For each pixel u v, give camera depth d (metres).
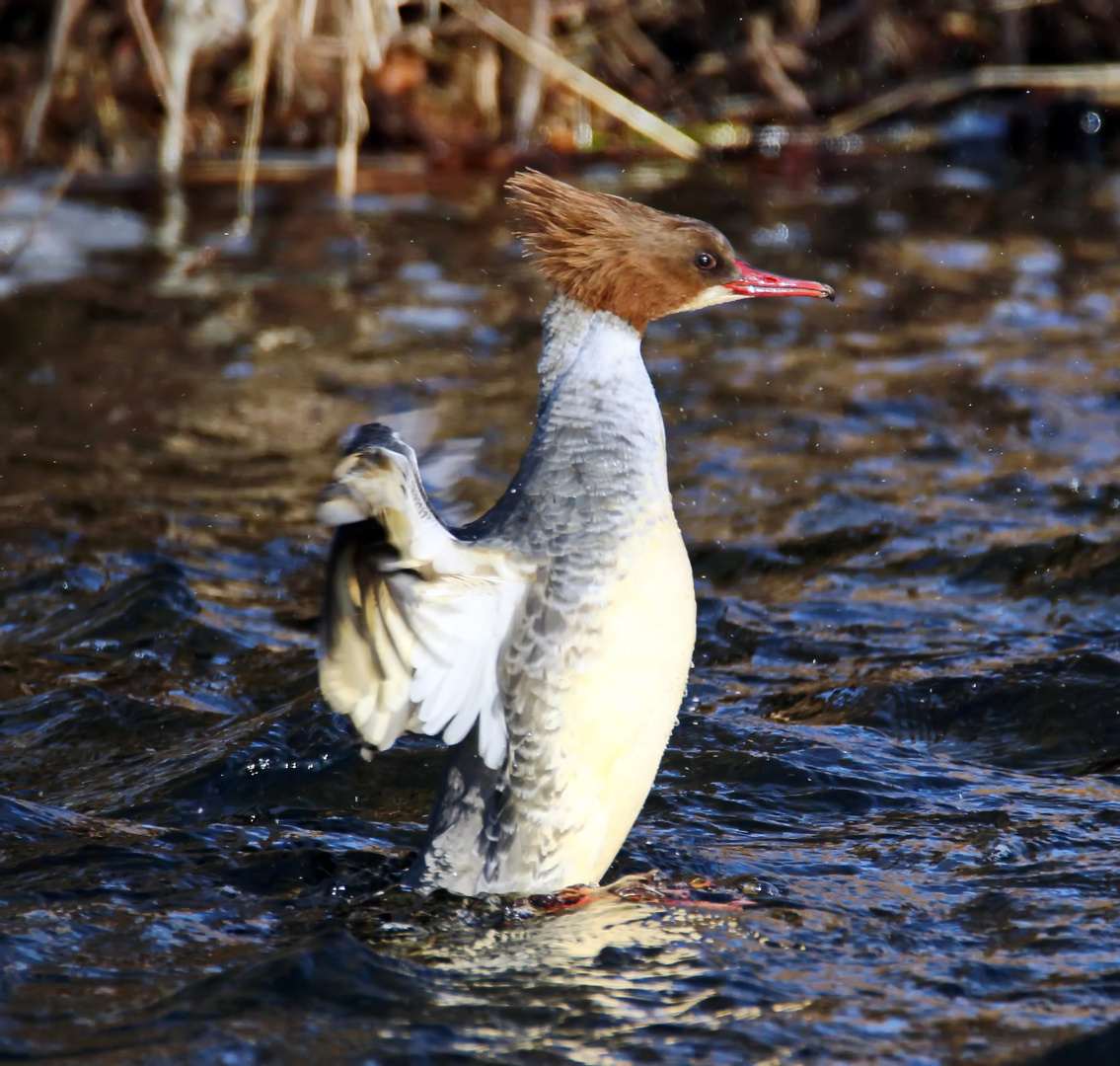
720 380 16.22
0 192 22.02
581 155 26.09
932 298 18.98
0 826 7.52
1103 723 8.79
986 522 12.36
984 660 9.79
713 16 27.72
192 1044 5.57
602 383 7.14
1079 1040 5.50
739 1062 5.50
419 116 26.14
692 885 6.99
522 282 19.62
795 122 27.03
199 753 8.51
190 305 18.55
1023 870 7.13
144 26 20.50
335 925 6.57
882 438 14.45
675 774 8.33
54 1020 5.74
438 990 6.00
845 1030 5.71
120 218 21.73
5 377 16.05
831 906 6.79
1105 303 18.62
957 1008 5.88
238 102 25.58
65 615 10.67
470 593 6.50
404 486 5.89
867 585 11.30
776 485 13.31
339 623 6.16
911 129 27.67
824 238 21.56
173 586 10.80
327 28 24.47
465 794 6.82
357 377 16.12
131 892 6.88
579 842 6.84
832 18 27.66
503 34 24.22
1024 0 26.89
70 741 8.91
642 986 6.06
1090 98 27.09
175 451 14.12
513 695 6.64
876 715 9.12
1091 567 11.12
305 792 8.18
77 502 12.82
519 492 6.98
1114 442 14.13
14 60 24.66
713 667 10.01
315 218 22.31
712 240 7.46
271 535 12.27
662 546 6.89
